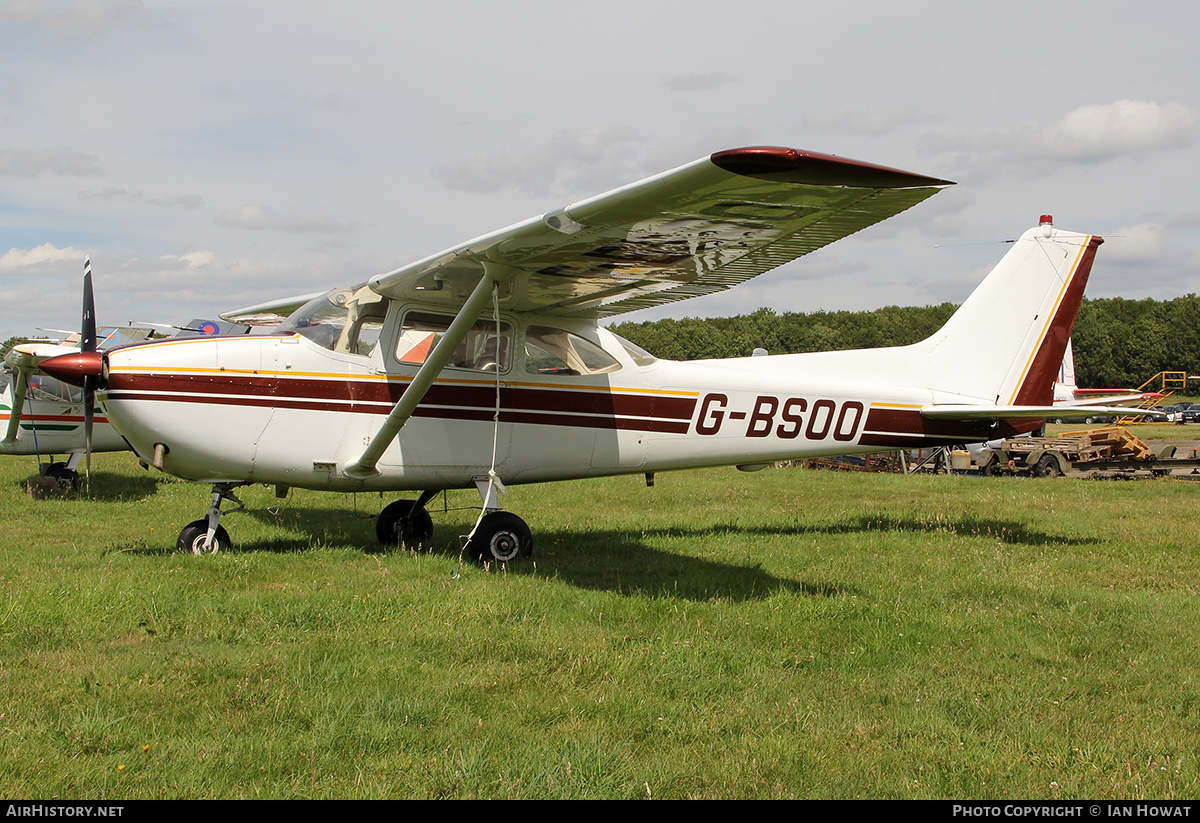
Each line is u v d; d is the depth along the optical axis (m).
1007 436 8.28
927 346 8.08
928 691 3.68
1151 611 5.04
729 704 3.48
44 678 3.51
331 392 6.24
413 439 6.42
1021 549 7.13
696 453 7.31
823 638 4.43
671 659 3.97
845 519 8.95
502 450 6.70
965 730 3.27
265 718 3.16
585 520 8.91
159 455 5.93
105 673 3.57
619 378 7.02
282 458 6.16
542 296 6.36
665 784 2.75
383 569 5.79
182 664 3.70
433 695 3.43
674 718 3.31
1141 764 2.99
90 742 2.91
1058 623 4.78
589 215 4.51
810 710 3.43
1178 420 46.25
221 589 5.09
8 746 2.86
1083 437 15.87
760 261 5.41
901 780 2.84
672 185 4.04
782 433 7.54
